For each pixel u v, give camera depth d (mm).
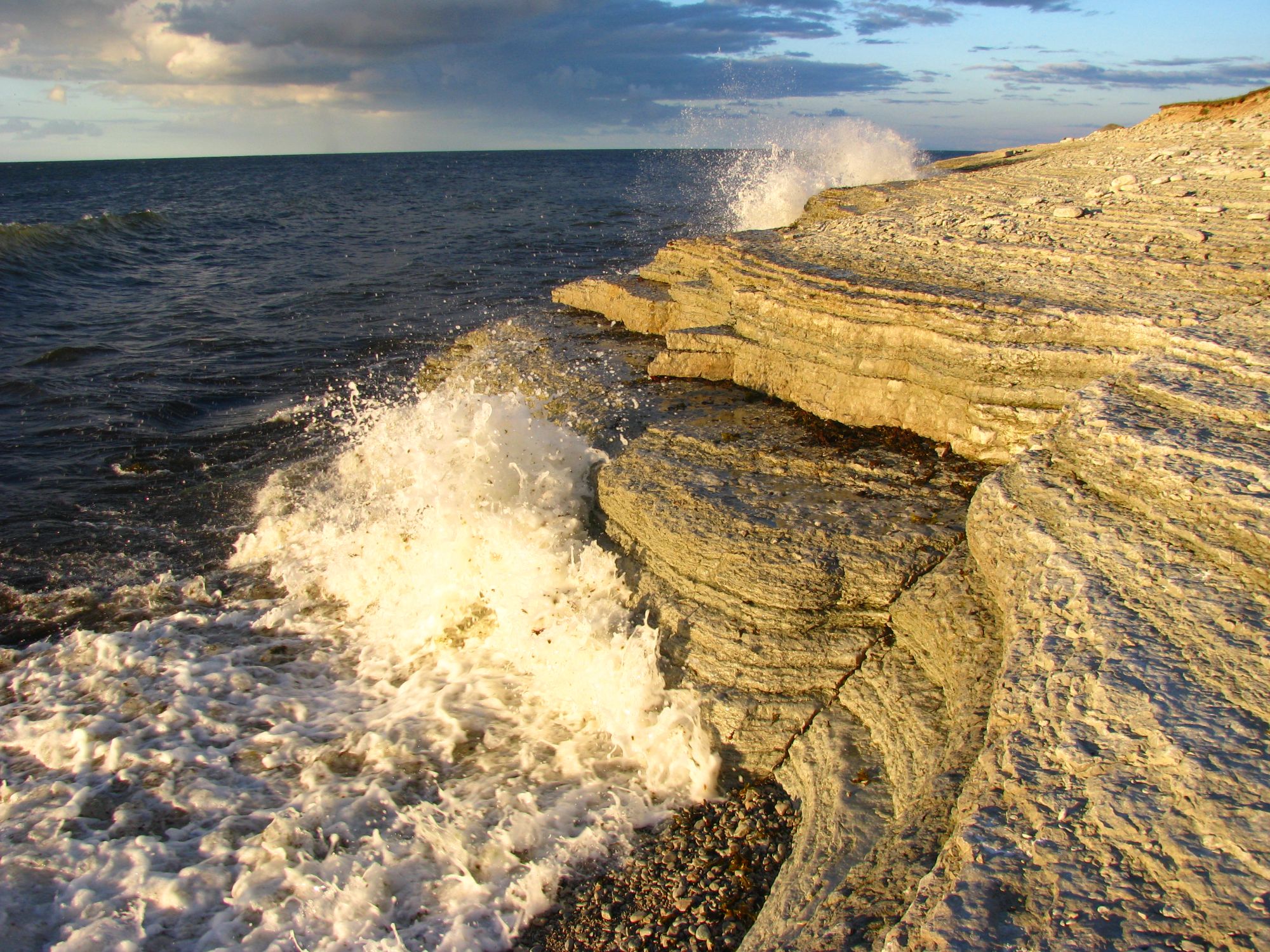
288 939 4137
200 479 9891
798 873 3891
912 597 4875
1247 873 2316
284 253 27266
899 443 6820
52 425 11516
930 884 2604
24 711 5906
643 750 5176
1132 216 9383
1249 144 13195
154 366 14102
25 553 8211
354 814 4863
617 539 6402
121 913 4293
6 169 116125
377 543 7172
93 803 5051
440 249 27359
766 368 8109
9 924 4242
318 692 6062
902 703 4496
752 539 5629
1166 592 3479
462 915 4223
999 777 2854
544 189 57656
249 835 4809
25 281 20734
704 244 11352
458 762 5273
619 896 4281
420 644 6516
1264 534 3520
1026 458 4695
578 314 12336
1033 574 3871
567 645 5844
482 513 6570
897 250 9305
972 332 6508
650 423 7637
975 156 25641
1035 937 2258
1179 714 2891
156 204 49281
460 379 9766
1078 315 6188
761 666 5180
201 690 6066
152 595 7461
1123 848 2480
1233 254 7500
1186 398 4672
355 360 14383
